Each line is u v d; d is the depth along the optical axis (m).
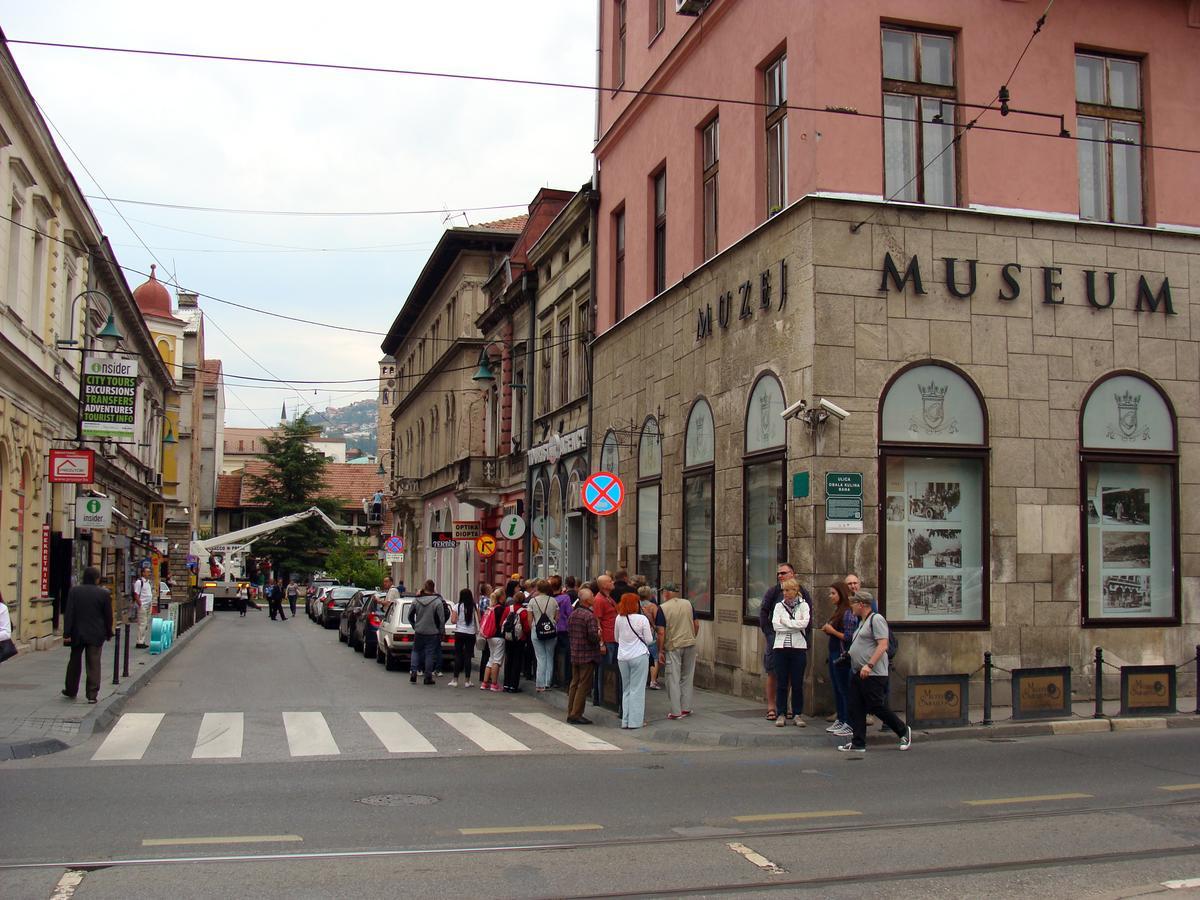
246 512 89.56
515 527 28.28
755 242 17.31
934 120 16.45
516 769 11.32
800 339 15.73
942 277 15.97
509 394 37.47
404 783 10.36
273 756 12.07
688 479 19.97
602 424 25.39
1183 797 9.64
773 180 17.58
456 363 45.03
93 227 30.33
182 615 35.78
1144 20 17.44
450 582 45.84
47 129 23.69
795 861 7.45
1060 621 16.06
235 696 18.23
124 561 42.31
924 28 16.53
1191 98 17.62
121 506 40.69
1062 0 17.00
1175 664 16.23
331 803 9.32
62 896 6.50
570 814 8.96
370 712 16.22
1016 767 11.32
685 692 15.23
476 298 44.16
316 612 49.41
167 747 12.62
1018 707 14.16
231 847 7.71
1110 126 17.34
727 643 17.91
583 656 15.50
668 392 21.03
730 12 19.05
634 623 14.71
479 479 39.06
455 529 34.69
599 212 26.56
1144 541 16.73
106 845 7.73
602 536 25.19
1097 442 16.50
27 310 23.94
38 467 25.72
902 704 15.12
